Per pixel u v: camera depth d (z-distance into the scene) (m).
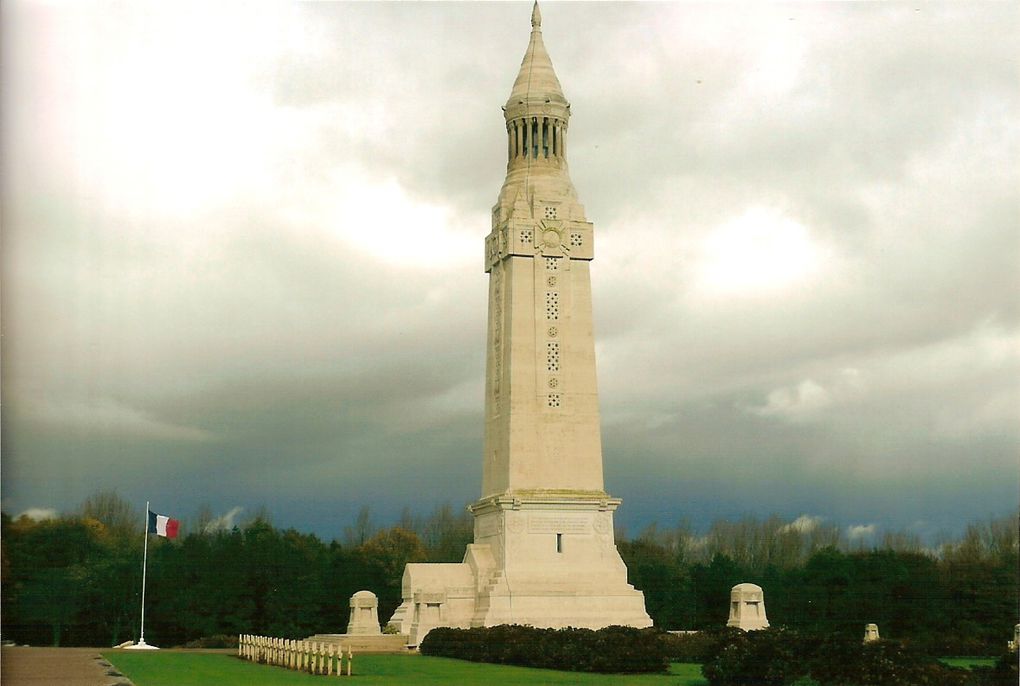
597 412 104.75
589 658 74.81
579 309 106.00
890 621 110.81
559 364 104.69
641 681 68.38
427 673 73.94
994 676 60.09
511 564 100.19
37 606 130.38
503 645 82.56
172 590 133.75
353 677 70.44
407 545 171.50
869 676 58.28
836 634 61.94
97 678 68.44
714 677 63.59
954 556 119.62
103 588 132.12
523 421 103.00
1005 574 108.12
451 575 103.56
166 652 101.00
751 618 100.88
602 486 103.69
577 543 102.00
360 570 143.38
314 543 154.25
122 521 150.88
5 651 101.25
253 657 86.50
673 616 131.50
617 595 101.19
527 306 104.88
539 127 110.00
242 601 134.38
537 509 101.50
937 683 57.91
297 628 135.62
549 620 98.94
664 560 156.38
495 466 105.50
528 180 108.56
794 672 61.78
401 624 104.44
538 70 111.50
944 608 109.25
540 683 66.69
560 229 106.38
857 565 116.06
